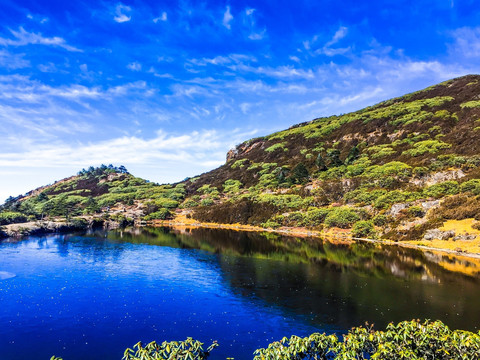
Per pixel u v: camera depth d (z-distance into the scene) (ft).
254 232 250.57
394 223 204.23
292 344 37.37
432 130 308.40
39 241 196.75
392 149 306.55
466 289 101.45
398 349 35.14
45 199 394.73
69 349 62.69
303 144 416.87
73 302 88.22
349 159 322.55
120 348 63.41
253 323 76.23
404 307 86.53
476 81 379.14
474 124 281.54
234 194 358.43
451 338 36.32
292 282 110.73
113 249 172.45
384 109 408.67
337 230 227.61
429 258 145.28
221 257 153.17
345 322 76.95
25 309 82.33
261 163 413.59
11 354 60.34
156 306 86.63
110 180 520.01
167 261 143.23
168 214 347.77
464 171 224.94
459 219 177.88
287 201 288.10
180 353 34.50
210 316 80.28
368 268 130.62
